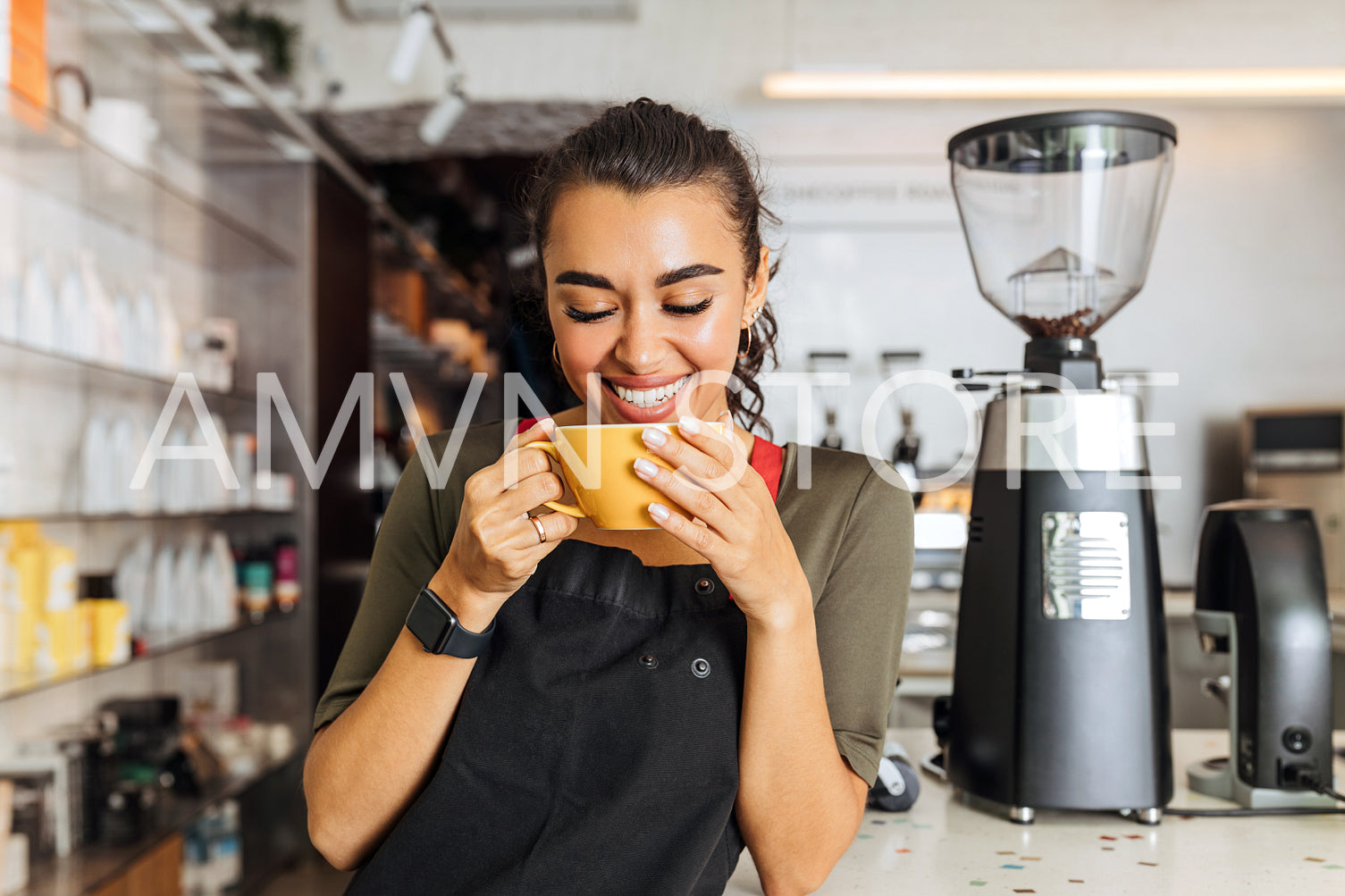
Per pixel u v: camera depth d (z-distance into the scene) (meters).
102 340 2.38
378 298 4.93
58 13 2.24
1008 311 1.11
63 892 1.93
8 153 2.19
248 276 3.44
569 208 0.71
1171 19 3.50
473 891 0.68
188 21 2.34
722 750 0.70
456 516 0.84
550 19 3.56
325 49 3.54
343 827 0.74
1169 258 3.71
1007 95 3.46
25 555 2.10
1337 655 2.61
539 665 0.72
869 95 3.46
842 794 0.73
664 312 0.71
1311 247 3.66
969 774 0.99
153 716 2.47
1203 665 2.61
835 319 3.72
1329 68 3.41
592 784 0.70
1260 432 3.08
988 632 0.98
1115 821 0.96
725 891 0.81
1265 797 0.98
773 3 3.58
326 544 3.57
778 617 0.67
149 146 2.90
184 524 3.04
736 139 0.85
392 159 4.36
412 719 0.71
